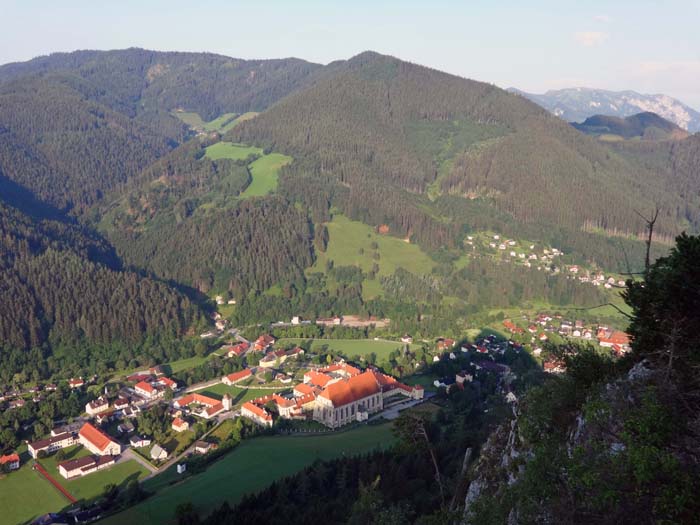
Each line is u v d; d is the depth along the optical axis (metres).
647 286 39.16
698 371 29.64
